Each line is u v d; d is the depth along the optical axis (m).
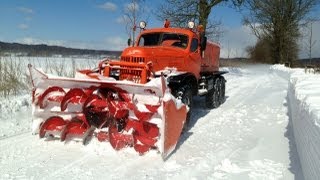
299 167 5.09
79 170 4.90
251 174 4.89
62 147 5.77
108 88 5.75
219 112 9.20
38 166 4.99
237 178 4.75
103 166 5.06
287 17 37.81
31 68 5.99
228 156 5.63
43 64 12.12
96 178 4.66
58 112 6.05
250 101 11.16
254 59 47.59
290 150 5.92
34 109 6.14
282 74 24.34
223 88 10.68
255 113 9.15
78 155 5.45
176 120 5.62
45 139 6.11
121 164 5.16
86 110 5.82
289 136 6.83
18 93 9.15
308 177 4.00
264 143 6.36
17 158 5.26
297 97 6.84
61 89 6.04
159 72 6.68
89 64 12.11
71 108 5.99
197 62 8.43
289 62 34.69
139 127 5.57
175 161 5.31
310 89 7.57
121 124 5.72
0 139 6.09
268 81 18.98
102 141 5.83
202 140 6.48
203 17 20.52
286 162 5.35
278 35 38.72
